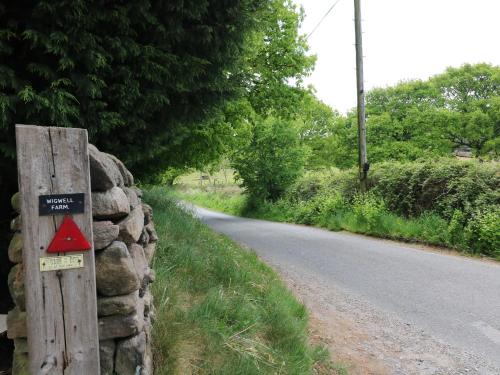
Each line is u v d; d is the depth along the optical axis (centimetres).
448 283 693
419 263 858
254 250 980
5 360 314
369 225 1316
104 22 436
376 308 577
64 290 214
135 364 243
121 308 240
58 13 388
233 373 299
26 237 206
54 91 392
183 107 568
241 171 2394
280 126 2328
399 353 438
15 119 398
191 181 6306
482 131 2961
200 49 535
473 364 410
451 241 1020
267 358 346
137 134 536
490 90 3294
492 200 995
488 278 722
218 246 719
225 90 605
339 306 589
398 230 1210
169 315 337
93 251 221
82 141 217
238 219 2175
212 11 527
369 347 452
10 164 429
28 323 208
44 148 209
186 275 477
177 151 1155
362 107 1462
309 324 500
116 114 455
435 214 1148
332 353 430
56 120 407
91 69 419
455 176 1127
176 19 480
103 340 241
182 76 507
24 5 397
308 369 362
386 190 1388
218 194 3797
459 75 3400
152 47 458
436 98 3256
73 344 217
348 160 3170
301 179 2227
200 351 315
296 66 1627
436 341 464
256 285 520
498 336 473
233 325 373
